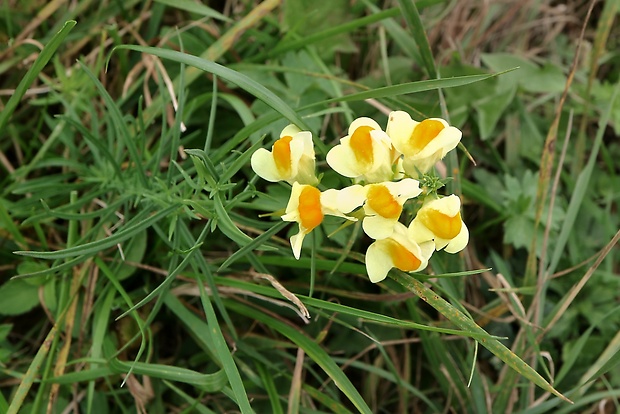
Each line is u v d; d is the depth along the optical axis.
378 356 0.43
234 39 0.42
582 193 0.42
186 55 0.35
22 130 0.44
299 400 0.40
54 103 0.44
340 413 0.39
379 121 0.44
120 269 0.40
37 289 0.40
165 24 0.47
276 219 0.41
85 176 0.42
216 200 0.33
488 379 0.43
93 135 0.40
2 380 0.40
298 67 0.44
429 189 0.32
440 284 0.40
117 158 0.40
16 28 0.45
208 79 0.44
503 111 0.48
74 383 0.40
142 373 0.37
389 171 0.32
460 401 0.41
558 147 0.48
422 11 0.49
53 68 0.44
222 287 0.40
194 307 0.42
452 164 0.39
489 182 0.46
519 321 0.42
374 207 0.31
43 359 0.38
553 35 0.52
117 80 0.45
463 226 0.32
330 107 0.44
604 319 0.42
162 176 0.40
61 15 0.45
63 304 0.40
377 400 0.44
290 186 0.40
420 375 0.44
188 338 0.43
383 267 0.32
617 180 0.47
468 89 0.47
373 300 0.40
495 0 0.50
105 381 0.41
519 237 0.44
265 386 0.39
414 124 0.32
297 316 0.42
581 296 0.44
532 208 0.45
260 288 0.38
